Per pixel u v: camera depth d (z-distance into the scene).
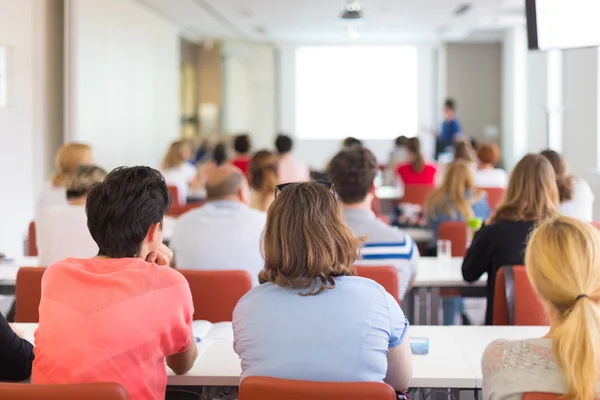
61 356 1.84
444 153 11.49
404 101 14.95
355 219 3.18
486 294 3.43
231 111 15.23
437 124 14.91
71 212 3.41
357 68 14.98
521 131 13.48
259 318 1.80
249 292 1.87
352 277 1.86
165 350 1.92
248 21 11.73
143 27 10.20
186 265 3.38
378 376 1.79
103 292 1.88
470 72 14.83
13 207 6.81
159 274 1.93
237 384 2.11
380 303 1.82
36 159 7.33
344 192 3.19
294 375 1.75
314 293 1.79
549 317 1.61
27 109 6.88
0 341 2.00
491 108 14.87
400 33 13.37
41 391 1.58
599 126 8.66
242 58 15.13
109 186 1.94
